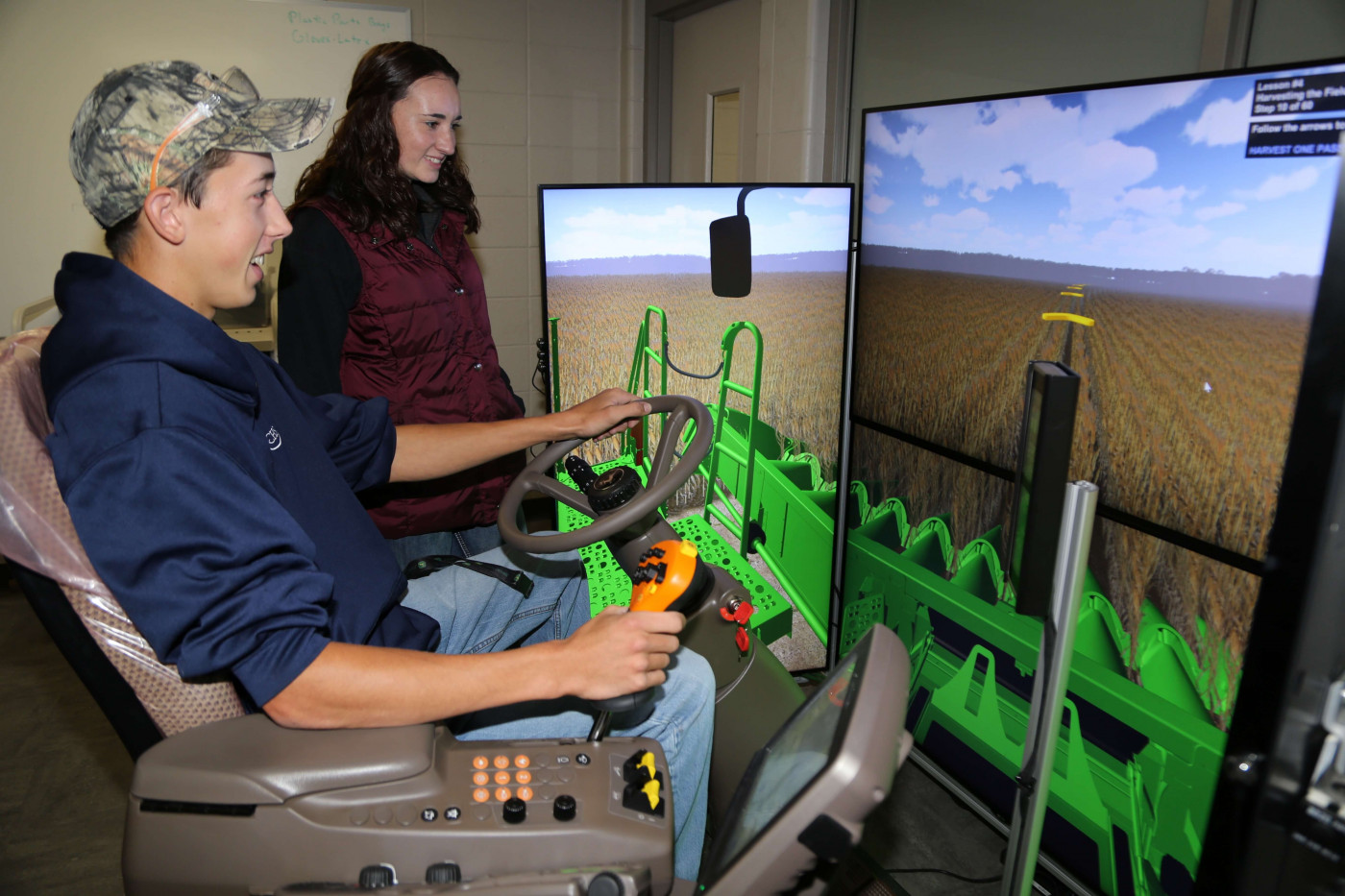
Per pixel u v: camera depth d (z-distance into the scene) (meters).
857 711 0.76
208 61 2.92
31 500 0.90
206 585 0.85
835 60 2.34
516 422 1.52
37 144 2.79
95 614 0.92
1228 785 0.91
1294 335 1.06
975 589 1.64
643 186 1.86
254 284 1.01
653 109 3.39
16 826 1.82
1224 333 1.14
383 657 0.92
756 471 2.04
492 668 0.94
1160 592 1.29
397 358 1.72
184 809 0.88
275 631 0.89
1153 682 1.32
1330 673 0.87
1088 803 1.47
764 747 1.05
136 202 0.90
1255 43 1.35
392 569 1.19
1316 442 0.77
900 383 1.76
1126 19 1.55
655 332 1.95
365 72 1.62
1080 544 0.92
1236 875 0.91
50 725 2.18
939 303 1.62
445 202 1.84
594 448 2.06
